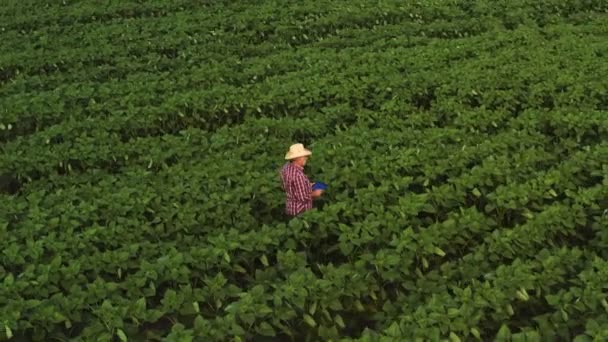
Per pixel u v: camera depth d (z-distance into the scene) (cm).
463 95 1425
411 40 1856
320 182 1057
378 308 854
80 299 742
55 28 2030
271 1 2269
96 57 1794
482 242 939
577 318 745
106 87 1526
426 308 722
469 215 920
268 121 1313
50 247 859
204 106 1427
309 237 900
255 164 1130
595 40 1802
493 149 1153
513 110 1405
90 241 899
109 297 774
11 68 1733
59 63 1769
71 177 1131
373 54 1689
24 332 729
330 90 1473
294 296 759
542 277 789
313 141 1278
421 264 898
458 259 900
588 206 983
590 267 823
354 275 801
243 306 729
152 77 1617
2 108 1405
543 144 1190
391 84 1481
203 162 1150
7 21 2089
